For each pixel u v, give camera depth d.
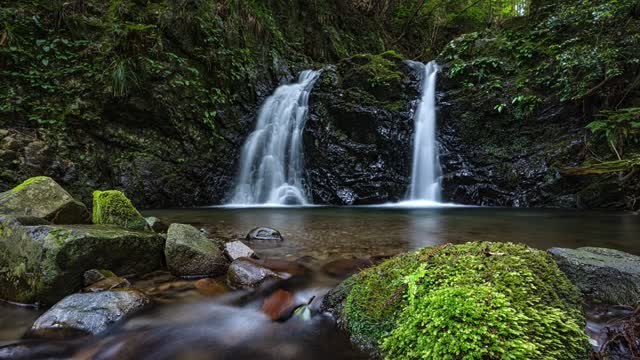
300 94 11.76
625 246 4.11
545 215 7.16
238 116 10.86
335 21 16.48
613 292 2.31
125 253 2.94
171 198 9.11
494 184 9.73
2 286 2.54
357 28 17.41
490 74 10.63
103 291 2.45
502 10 19.77
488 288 1.71
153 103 8.62
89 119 7.89
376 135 10.52
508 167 9.62
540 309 1.68
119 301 2.31
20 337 2.01
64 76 7.88
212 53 10.35
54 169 7.27
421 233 5.02
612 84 8.52
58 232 2.54
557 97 9.38
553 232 5.07
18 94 7.30
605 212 7.61
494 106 10.03
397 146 10.63
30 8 7.78
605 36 8.89
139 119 8.66
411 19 19.19
